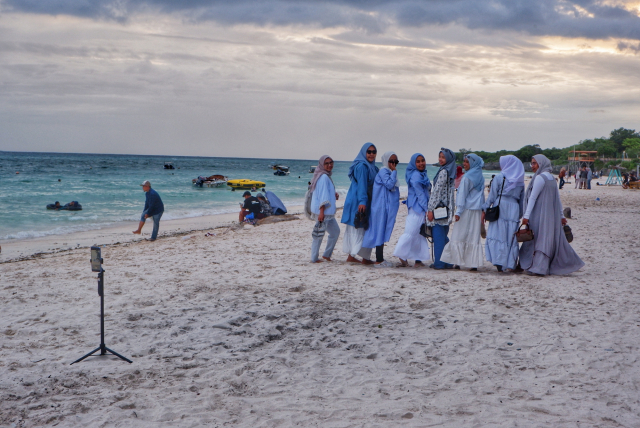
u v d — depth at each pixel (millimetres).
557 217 7707
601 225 14750
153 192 13797
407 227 8375
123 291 7031
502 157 7930
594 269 8312
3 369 4246
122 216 21906
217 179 45812
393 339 5012
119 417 3404
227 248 11172
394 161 8453
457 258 7953
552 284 7191
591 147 161000
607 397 3689
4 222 19141
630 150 140625
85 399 3680
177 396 3746
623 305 6098
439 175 7934
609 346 4715
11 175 58781
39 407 3543
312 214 9102
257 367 4328
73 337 5098
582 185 41781
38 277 8102
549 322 5473
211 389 3881
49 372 4188
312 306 6215
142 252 10945
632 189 40875
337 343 4922
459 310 5965
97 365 4352
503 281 7395
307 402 3666
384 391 3844
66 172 71062
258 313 5914
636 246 10703
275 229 15109
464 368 4273
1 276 8219
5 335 5180
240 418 3416
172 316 5789
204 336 5129
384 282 7426
